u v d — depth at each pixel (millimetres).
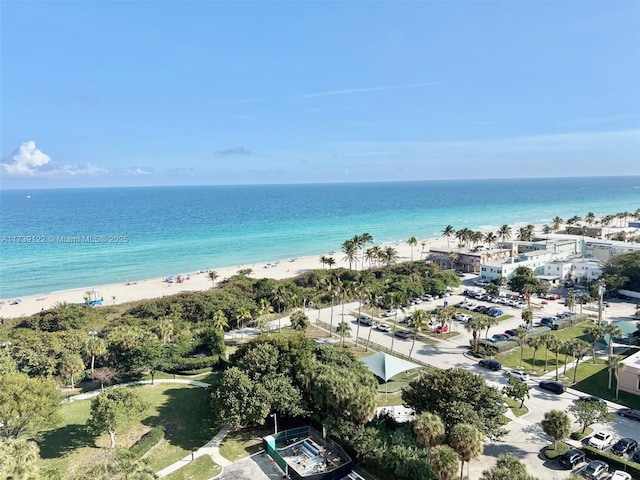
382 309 116562
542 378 70938
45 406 49281
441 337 93250
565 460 46062
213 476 45656
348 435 46781
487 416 46844
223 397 53000
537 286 118250
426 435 40250
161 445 51750
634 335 87812
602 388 66688
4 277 166125
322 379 50844
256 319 100438
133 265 185500
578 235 198375
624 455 48281
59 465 47250
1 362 65125
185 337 83375
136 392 54000
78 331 81500
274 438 51156
